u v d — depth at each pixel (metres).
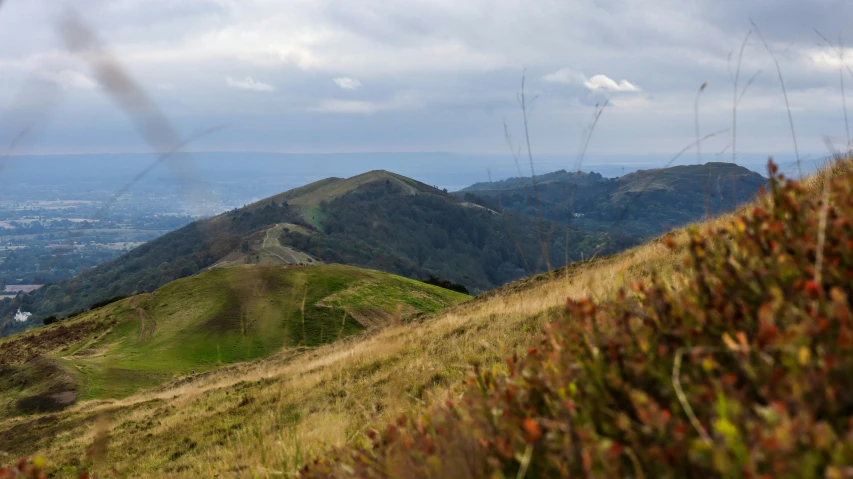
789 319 1.53
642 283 2.21
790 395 1.24
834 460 1.05
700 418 1.43
